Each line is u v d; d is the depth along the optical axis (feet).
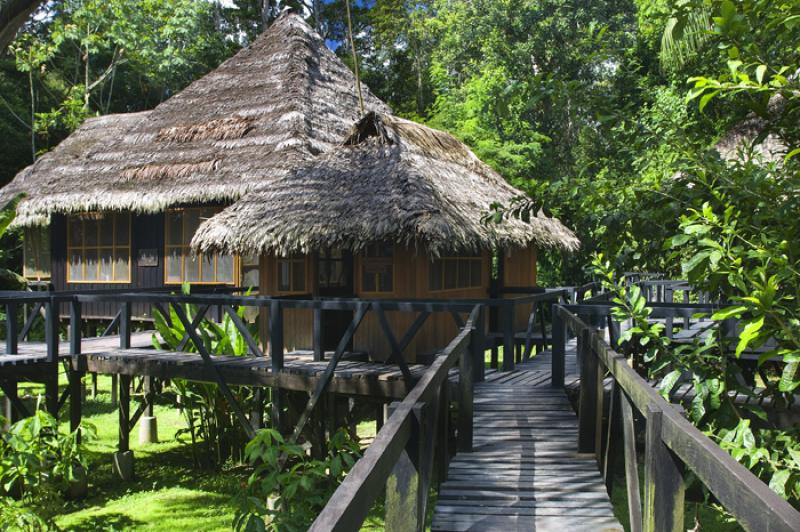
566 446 16.79
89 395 41.70
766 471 9.12
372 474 5.82
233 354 28.63
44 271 51.57
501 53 78.79
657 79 63.62
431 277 30.45
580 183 11.96
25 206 44.16
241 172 38.27
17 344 29.40
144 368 25.90
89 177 43.93
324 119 42.34
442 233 25.80
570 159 74.23
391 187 28.40
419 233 25.81
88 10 75.05
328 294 30.66
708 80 8.34
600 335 14.88
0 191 51.16
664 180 11.28
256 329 30.22
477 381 24.13
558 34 79.87
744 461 8.71
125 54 80.33
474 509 12.85
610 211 11.68
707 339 10.24
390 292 29.22
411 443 8.32
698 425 10.18
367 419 35.37
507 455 16.12
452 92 82.89
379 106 49.34
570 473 14.85
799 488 8.23
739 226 9.68
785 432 9.11
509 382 24.16
